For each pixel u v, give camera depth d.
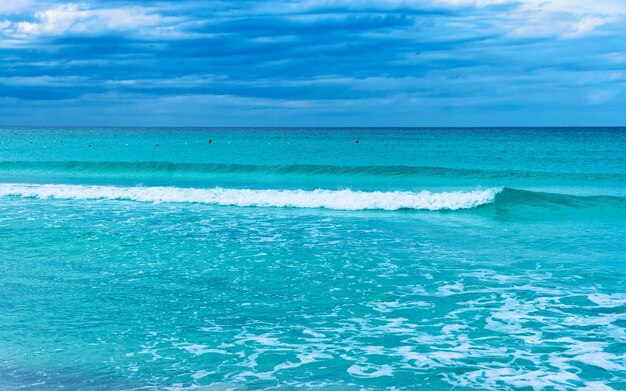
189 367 7.64
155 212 19.98
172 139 84.62
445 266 12.77
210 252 14.11
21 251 14.22
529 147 57.34
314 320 9.44
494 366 7.64
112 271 12.45
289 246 14.77
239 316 9.64
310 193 22.59
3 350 8.20
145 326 9.16
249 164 36.53
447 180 29.50
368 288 11.16
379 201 20.78
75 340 8.58
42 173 34.91
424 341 8.52
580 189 26.36
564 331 8.87
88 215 19.28
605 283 11.35
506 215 19.47
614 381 7.19
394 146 60.09
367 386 7.08
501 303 10.20
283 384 7.14
